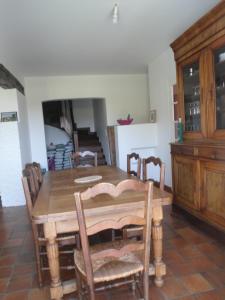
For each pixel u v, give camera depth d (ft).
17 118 14.90
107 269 5.20
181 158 10.82
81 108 28.91
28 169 8.11
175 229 10.11
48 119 26.84
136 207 5.80
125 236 7.02
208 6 9.09
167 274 7.18
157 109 16.55
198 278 6.97
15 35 10.59
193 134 10.53
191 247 8.62
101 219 5.32
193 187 10.00
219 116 9.05
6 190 14.94
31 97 18.83
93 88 19.74
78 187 8.09
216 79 8.99
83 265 5.28
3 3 8.00
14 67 15.21
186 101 11.28
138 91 20.48
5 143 14.69
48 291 6.86
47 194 7.38
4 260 8.65
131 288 6.66
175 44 11.21
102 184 4.83
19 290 6.97
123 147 16.85
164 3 8.74
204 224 9.54
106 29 10.70
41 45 12.07
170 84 14.40
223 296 6.25
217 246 8.56
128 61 16.21
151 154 17.57
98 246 6.06
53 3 8.24
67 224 5.89
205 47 9.26
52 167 23.50
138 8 8.99
